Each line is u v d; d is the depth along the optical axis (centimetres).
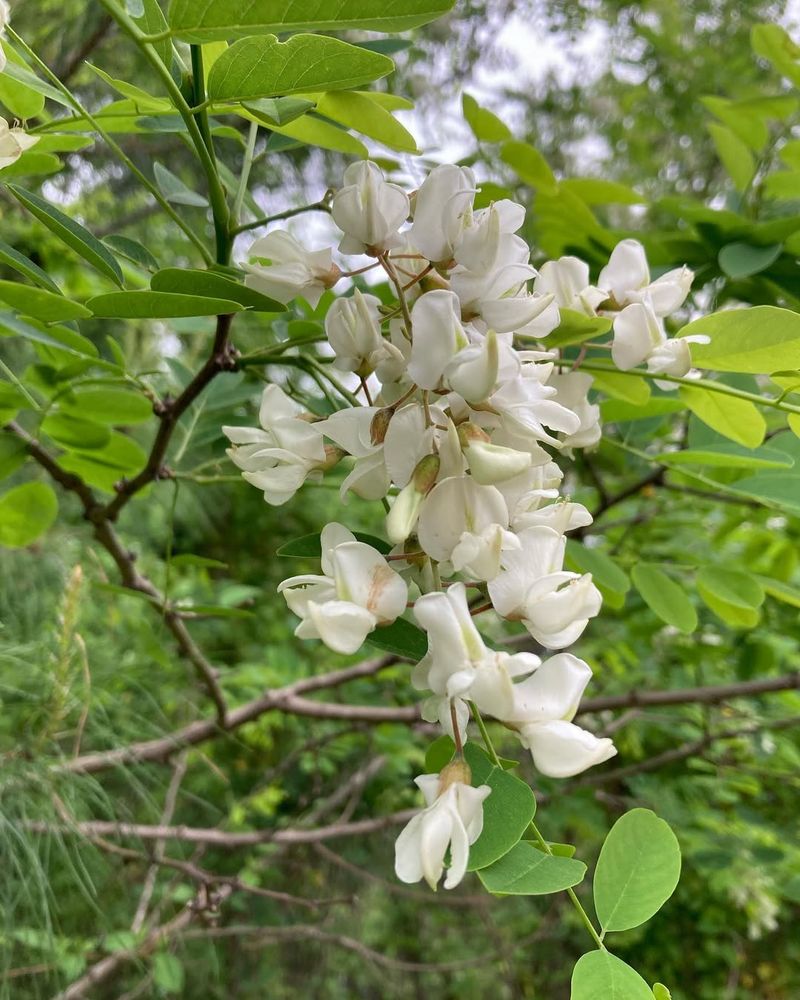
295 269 20
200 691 60
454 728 16
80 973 47
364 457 18
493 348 16
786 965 90
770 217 43
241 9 16
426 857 15
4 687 33
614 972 15
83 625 44
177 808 65
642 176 94
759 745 60
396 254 20
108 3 17
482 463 16
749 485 27
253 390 35
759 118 40
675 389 28
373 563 17
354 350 19
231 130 27
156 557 75
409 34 79
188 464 49
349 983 95
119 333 65
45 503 33
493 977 96
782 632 48
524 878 15
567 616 17
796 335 20
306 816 75
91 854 36
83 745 39
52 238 57
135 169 21
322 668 80
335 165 86
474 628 16
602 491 41
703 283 39
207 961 65
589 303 23
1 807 31
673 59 86
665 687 63
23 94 24
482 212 18
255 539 99
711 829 66
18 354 46
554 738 16
